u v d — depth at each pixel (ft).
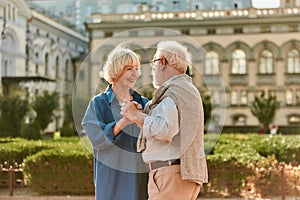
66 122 90.12
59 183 25.75
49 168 25.86
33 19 113.09
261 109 100.99
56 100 92.43
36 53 114.52
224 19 112.88
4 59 98.02
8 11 99.86
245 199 24.12
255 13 112.88
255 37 113.19
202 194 24.88
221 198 24.39
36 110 87.56
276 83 111.55
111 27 113.80
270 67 112.68
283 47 112.37
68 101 94.53
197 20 112.57
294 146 32.48
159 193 9.53
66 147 30.30
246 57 112.88
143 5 121.19
